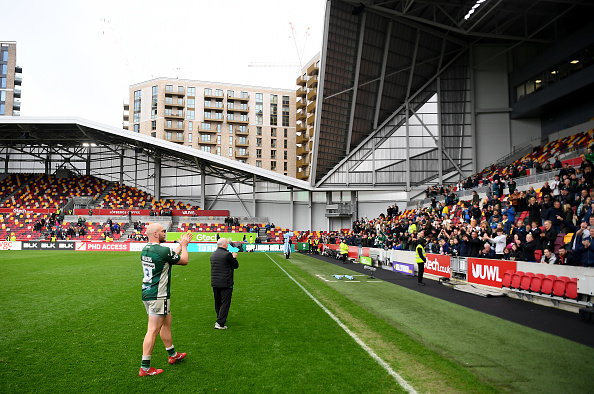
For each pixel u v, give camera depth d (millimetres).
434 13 26734
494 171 29719
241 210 43594
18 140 43969
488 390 4336
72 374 4723
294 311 8406
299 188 41594
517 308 8797
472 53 34625
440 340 6238
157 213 41625
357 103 34688
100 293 10406
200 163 42594
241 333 6598
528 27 30922
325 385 4449
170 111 75312
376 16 29828
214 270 6941
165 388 4340
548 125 32812
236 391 4277
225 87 78250
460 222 17203
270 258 25594
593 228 8711
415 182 36094
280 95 81375
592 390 4324
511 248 12047
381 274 16172
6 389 4273
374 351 5668
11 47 76812
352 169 37938
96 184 47344
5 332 6570
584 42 25703
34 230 36062
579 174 17312
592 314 7449
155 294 4762
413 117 36188
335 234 34219
